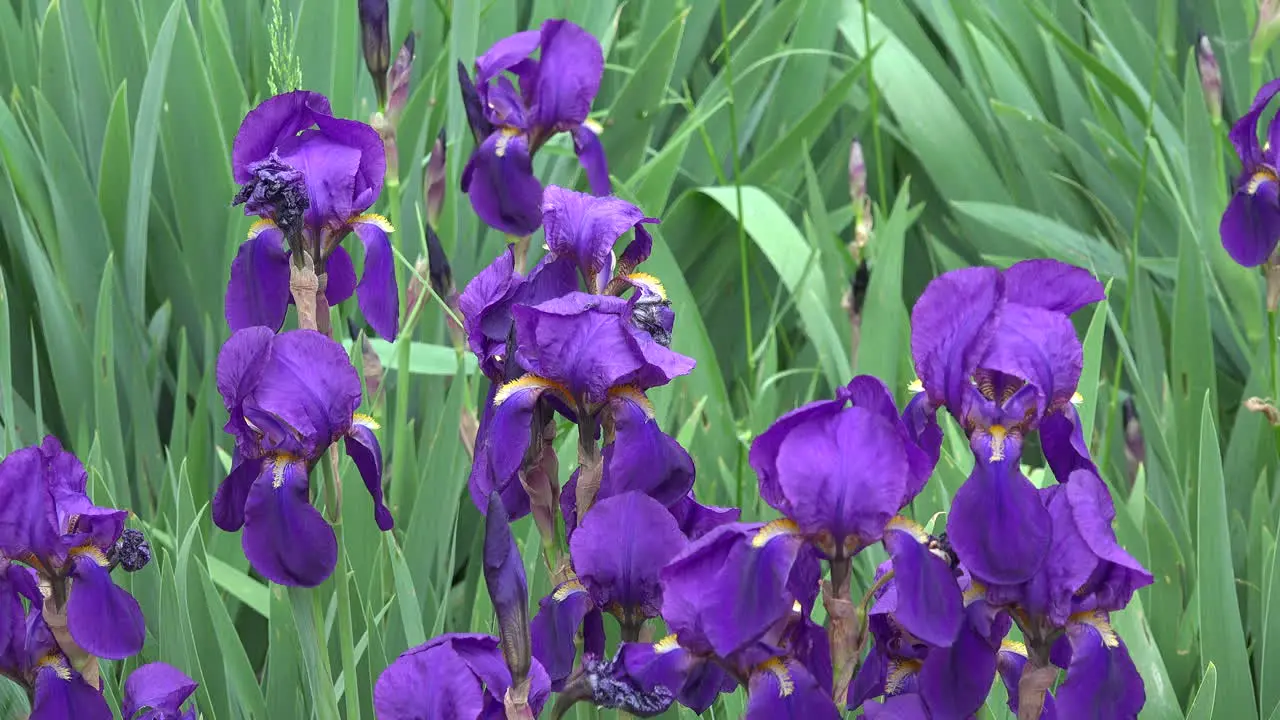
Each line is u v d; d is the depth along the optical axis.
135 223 3.02
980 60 3.69
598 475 2.45
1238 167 3.46
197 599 2.70
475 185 2.83
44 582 2.46
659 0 3.68
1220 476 2.70
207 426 2.93
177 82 3.00
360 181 2.60
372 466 2.50
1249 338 3.02
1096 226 3.67
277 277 2.60
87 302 3.03
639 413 2.45
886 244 2.95
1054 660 2.42
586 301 2.44
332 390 2.47
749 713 2.37
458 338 2.81
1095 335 2.77
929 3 3.90
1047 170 3.64
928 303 2.40
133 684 2.51
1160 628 2.80
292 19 3.44
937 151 3.57
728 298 3.50
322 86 3.15
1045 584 2.37
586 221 2.51
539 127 2.83
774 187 3.49
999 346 2.39
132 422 2.96
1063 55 3.86
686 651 2.39
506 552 2.37
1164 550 2.80
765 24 3.60
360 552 2.77
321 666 2.49
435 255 2.80
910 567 2.36
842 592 2.37
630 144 3.45
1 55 3.46
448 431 2.77
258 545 2.46
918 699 2.40
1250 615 2.85
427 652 2.39
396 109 2.82
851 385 2.38
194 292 3.07
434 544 2.76
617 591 2.42
